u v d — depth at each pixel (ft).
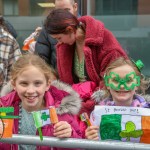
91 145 9.22
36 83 10.97
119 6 25.21
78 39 14.25
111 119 11.13
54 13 13.88
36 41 18.47
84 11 25.00
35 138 9.36
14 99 11.38
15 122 11.17
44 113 9.82
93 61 14.01
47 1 25.20
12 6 25.43
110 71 12.29
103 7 25.13
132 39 25.43
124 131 10.89
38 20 25.40
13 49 17.92
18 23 25.55
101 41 13.79
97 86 14.07
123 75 12.09
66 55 14.76
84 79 14.47
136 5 25.13
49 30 13.83
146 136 10.86
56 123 9.73
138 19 25.23
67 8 18.24
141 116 10.96
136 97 12.65
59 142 9.34
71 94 11.44
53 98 11.53
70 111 11.25
